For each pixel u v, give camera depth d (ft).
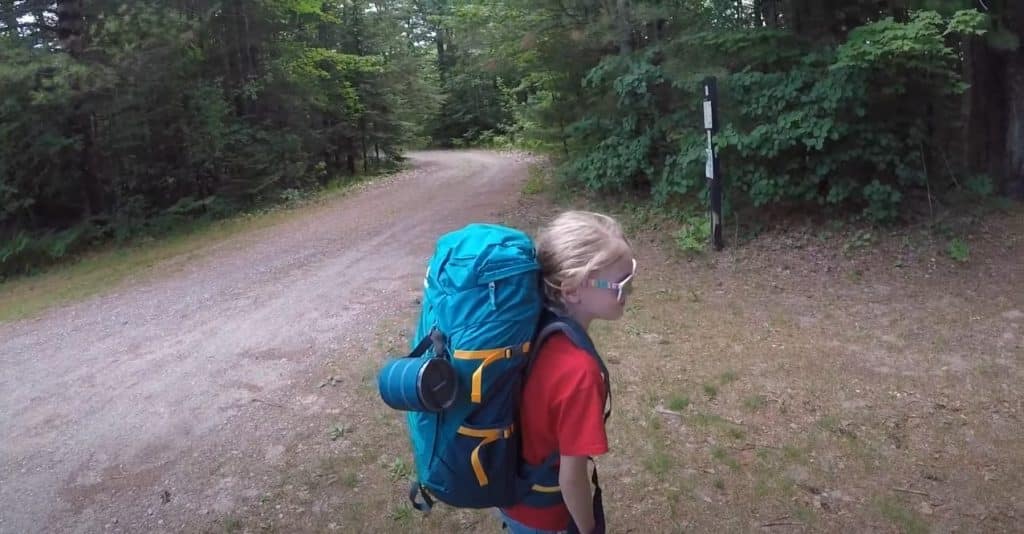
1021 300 21.18
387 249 33.27
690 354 18.37
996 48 27.81
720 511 11.91
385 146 86.99
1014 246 25.27
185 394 17.69
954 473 12.83
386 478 13.23
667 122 31.42
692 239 27.04
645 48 32.40
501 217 37.47
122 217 49.83
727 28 30.55
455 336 5.95
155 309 26.35
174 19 48.47
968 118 31.04
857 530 11.35
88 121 50.01
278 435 15.15
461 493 6.23
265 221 48.11
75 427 16.31
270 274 30.32
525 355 6.06
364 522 11.95
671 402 15.60
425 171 77.87
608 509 12.03
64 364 20.89
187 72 53.21
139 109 49.44
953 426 14.44
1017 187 29.68
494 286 5.95
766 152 26.35
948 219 27.04
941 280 23.21
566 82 38.29
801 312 21.31
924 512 11.76
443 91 132.98
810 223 27.89
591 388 5.95
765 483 12.63
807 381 16.61
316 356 19.56
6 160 47.93
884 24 23.81
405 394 5.77
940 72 24.91
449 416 6.05
